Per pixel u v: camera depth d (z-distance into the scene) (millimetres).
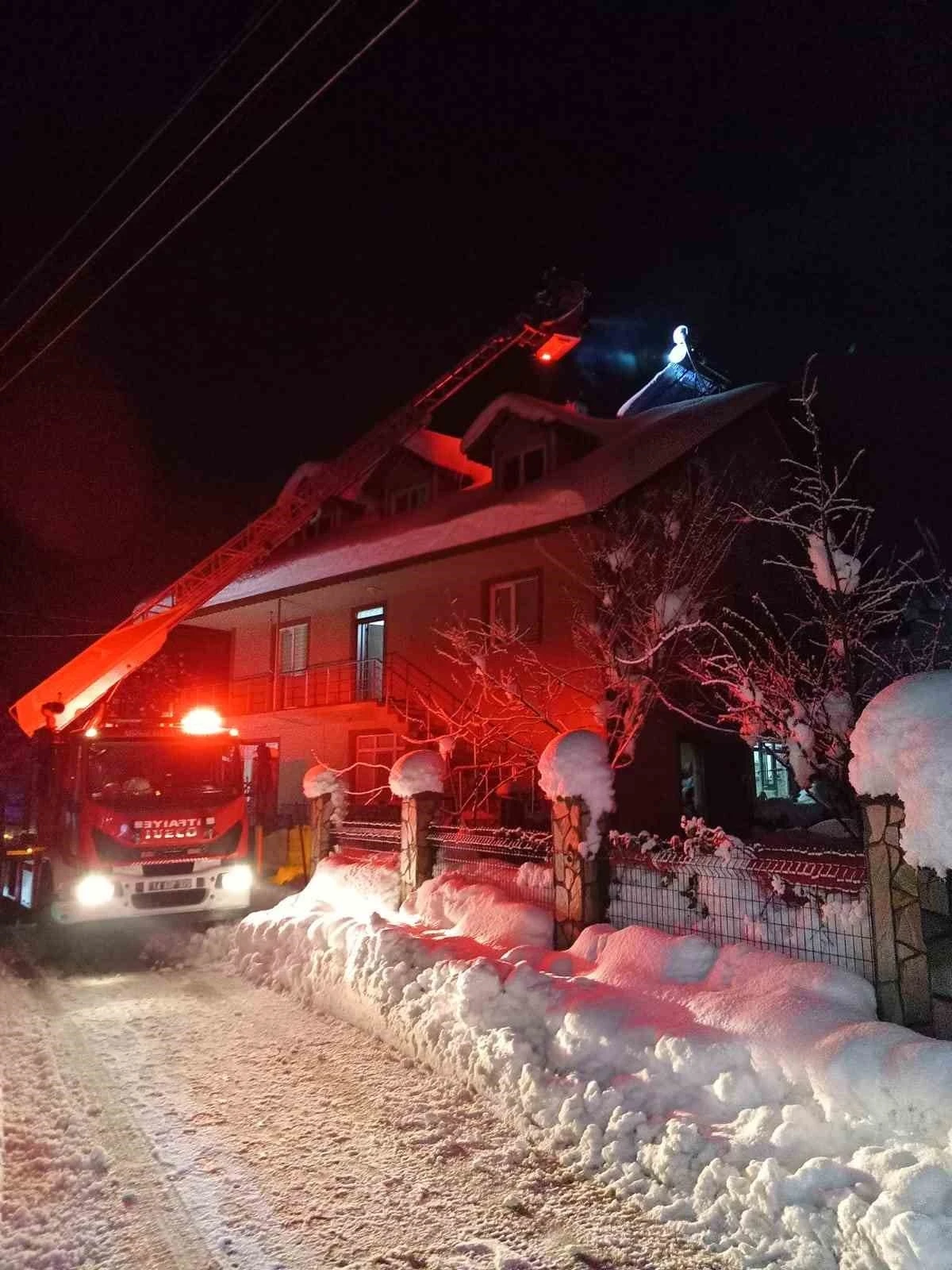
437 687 18141
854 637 9328
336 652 21094
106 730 11102
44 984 8766
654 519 14539
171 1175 4438
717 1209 3797
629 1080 4785
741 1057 4547
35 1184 4375
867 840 4895
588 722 14320
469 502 19062
